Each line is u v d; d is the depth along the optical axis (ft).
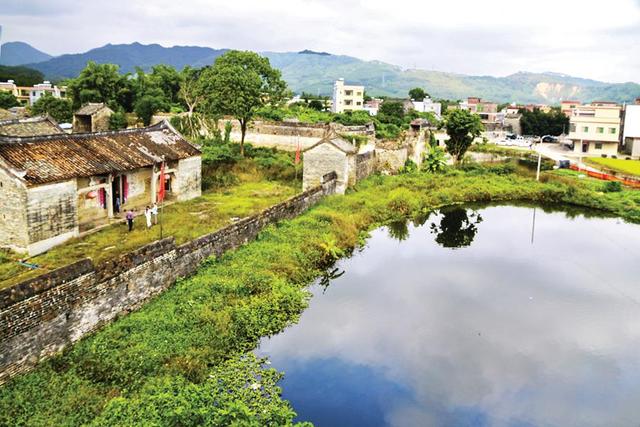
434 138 211.20
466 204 152.25
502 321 75.77
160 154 107.86
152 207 97.55
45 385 46.65
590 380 61.52
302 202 111.45
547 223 133.08
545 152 242.17
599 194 157.69
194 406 42.27
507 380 61.00
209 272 73.46
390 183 153.89
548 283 91.04
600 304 82.74
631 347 69.46
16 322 47.11
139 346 53.21
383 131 236.84
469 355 65.87
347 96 367.66
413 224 128.16
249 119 174.91
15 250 78.84
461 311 78.54
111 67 238.48
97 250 80.59
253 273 73.92
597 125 239.50
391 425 51.83
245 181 140.46
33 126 116.78
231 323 61.36
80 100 230.68
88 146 95.76
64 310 52.08
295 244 90.02
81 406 44.27
